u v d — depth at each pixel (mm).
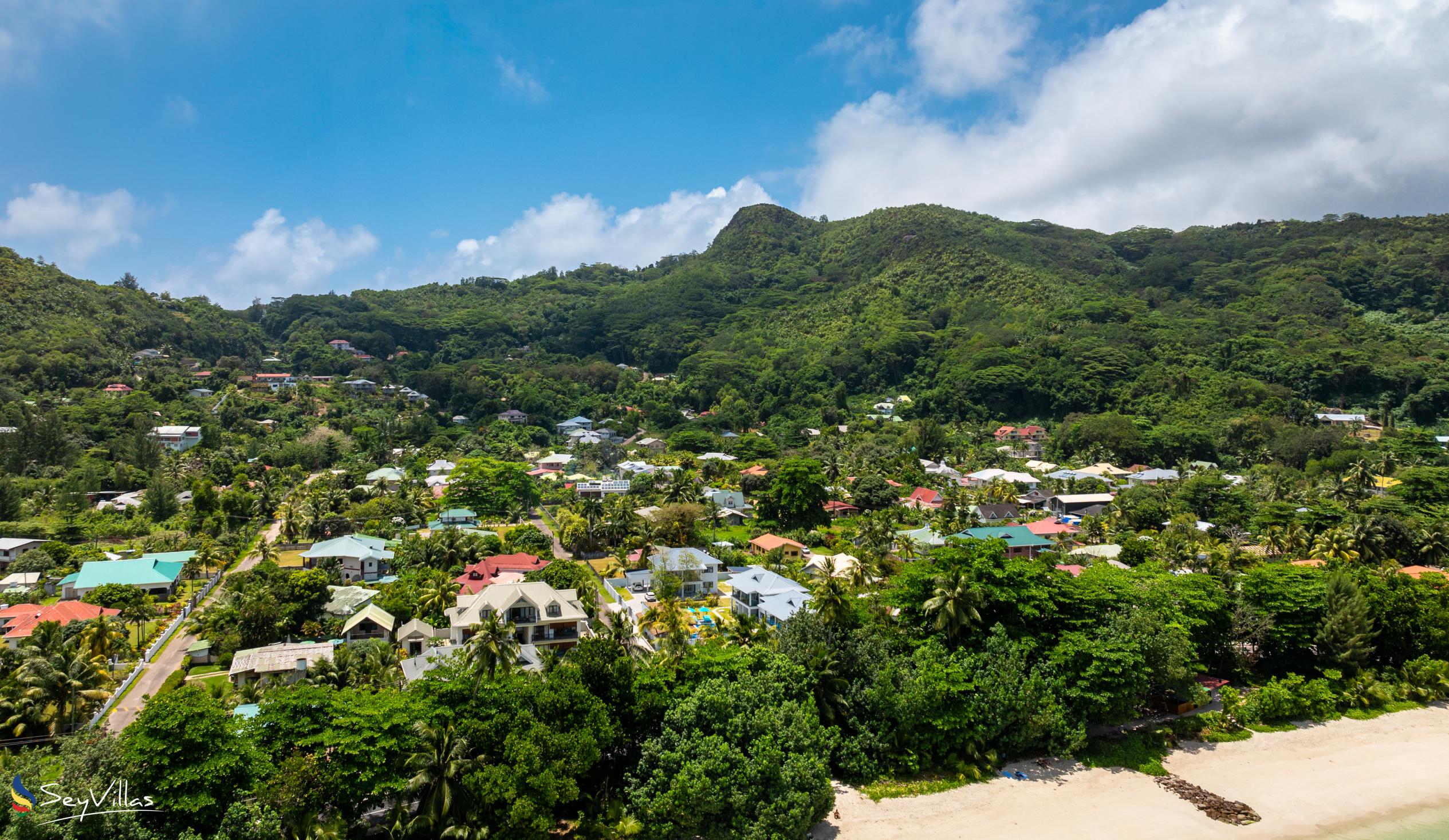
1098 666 57031
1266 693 65000
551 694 46781
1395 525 107875
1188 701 63938
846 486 156500
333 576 93688
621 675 50594
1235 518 129750
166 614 86188
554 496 156875
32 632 71000
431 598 80562
